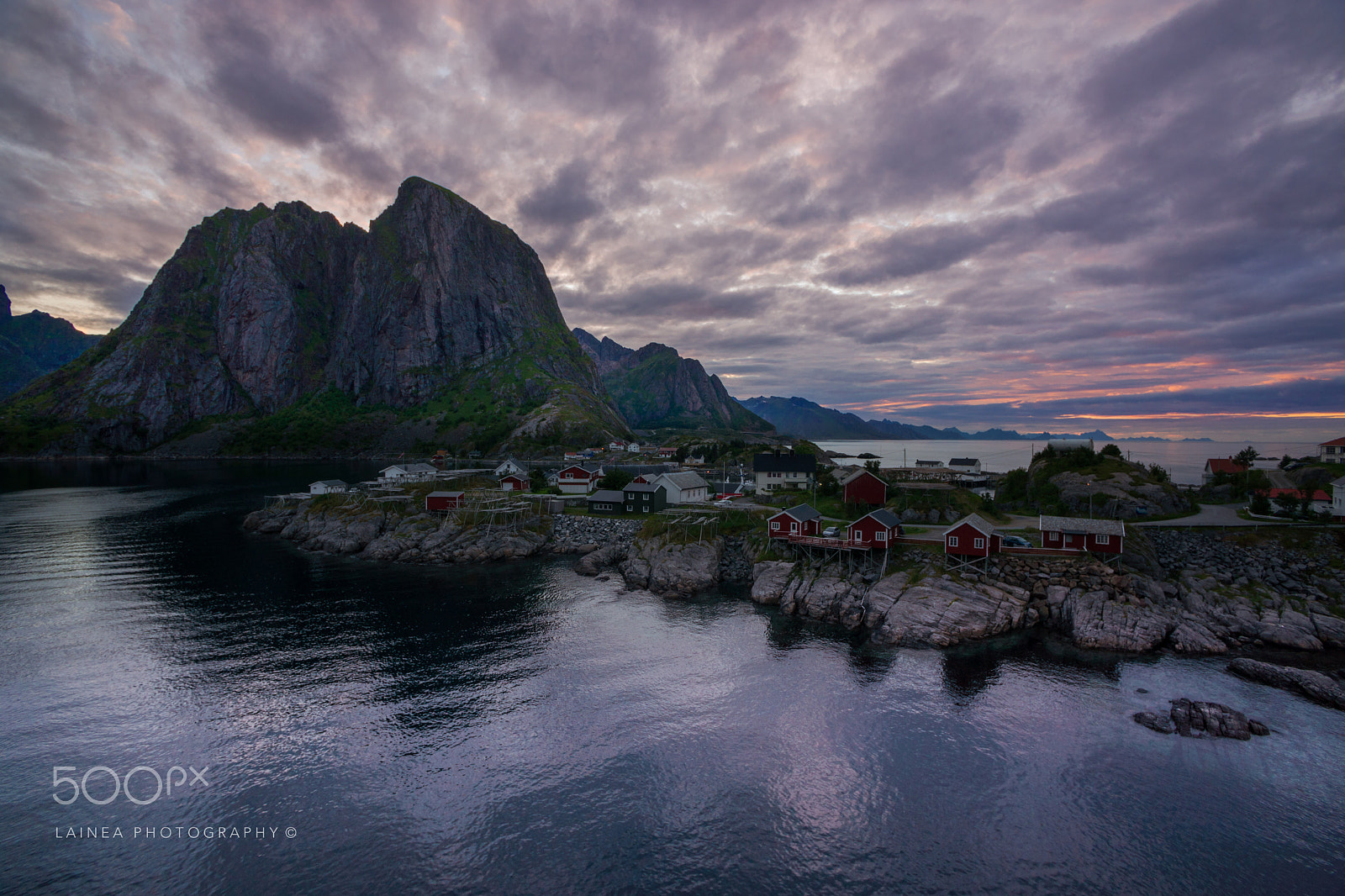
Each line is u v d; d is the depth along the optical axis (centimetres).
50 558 7894
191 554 8194
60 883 2566
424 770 3297
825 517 7944
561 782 3212
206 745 3525
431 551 7912
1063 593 5400
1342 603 5284
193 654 4759
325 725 3719
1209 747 3491
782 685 4266
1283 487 8669
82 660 4634
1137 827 2900
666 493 9444
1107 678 4331
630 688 4222
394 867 2653
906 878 2606
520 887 2547
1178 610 5216
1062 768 3331
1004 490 9156
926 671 4478
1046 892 2538
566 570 7356
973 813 2998
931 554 6116
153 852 2733
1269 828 2888
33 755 3431
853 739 3609
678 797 3106
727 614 5756
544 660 4672
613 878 2591
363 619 5562
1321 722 3734
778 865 2673
